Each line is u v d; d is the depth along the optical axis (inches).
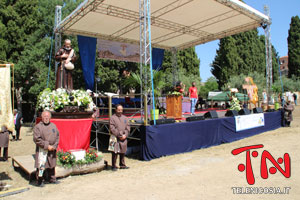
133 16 480.7
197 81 1272.1
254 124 416.8
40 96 268.1
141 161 254.4
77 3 684.1
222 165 226.4
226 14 474.6
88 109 269.7
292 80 1545.3
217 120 337.7
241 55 1494.8
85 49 555.5
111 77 781.3
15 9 681.0
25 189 171.8
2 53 628.1
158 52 705.6
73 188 174.2
